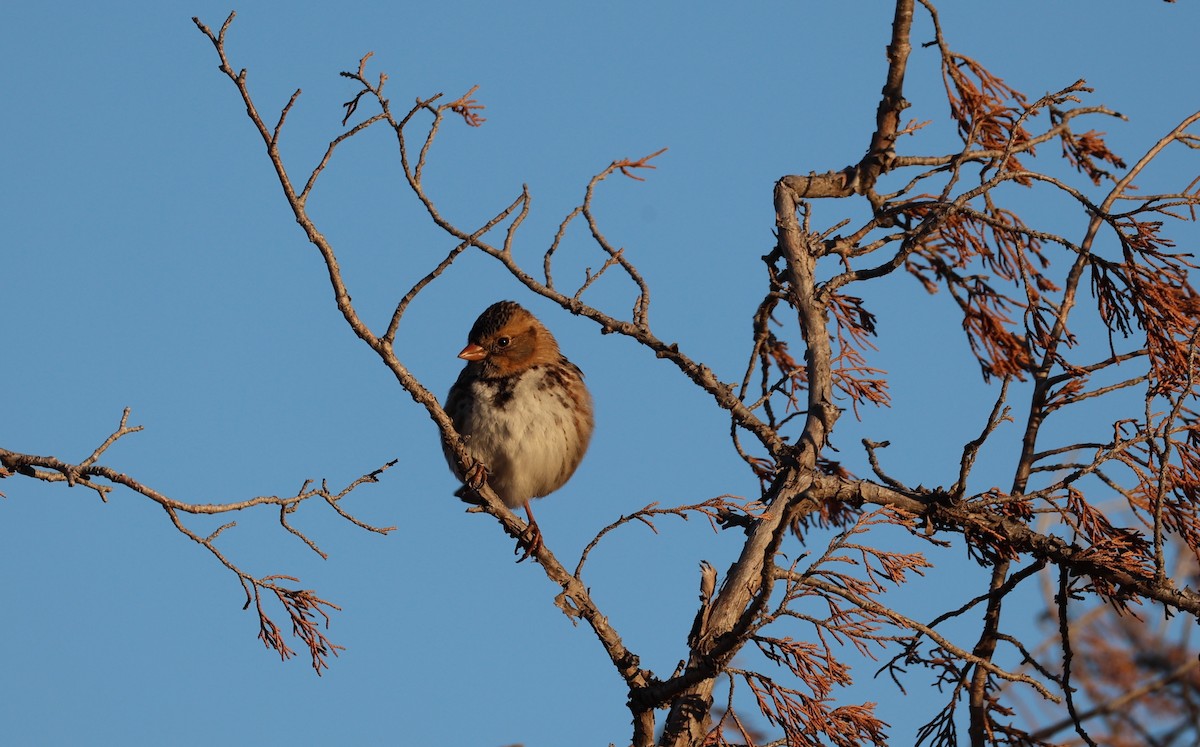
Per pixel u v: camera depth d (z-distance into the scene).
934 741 11.25
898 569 9.96
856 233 12.59
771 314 12.97
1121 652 14.16
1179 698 13.86
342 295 10.49
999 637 11.16
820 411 11.25
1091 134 14.12
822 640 9.91
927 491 11.12
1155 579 11.04
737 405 11.42
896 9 13.26
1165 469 10.61
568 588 10.55
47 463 9.53
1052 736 12.80
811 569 9.88
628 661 10.39
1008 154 11.89
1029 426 12.11
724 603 10.15
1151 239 11.77
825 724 9.90
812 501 10.11
